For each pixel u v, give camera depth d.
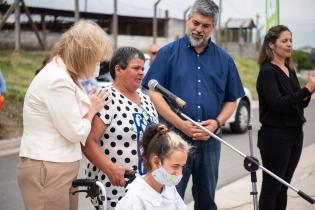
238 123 11.17
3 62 15.29
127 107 3.31
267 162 4.19
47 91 2.94
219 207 5.69
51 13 22.39
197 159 4.05
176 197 2.79
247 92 11.43
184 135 4.00
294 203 5.64
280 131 4.09
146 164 2.67
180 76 4.05
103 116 3.23
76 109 3.00
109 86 3.39
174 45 4.14
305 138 10.56
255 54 32.66
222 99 4.16
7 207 5.68
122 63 3.33
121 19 28.69
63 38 3.07
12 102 11.47
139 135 3.29
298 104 4.07
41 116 2.98
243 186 6.61
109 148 3.28
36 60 16.80
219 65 4.11
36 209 3.01
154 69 4.10
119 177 3.14
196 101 4.02
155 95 3.99
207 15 3.91
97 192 3.05
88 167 3.49
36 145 2.98
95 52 3.02
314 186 6.38
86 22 3.16
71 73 3.07
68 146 3.04
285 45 4.09
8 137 9.73
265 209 4.21
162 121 4.03
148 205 2.65
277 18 5.41
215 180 4.19
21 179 3.05
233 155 8.68
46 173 2.96
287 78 4.14
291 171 4.31
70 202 3.29
